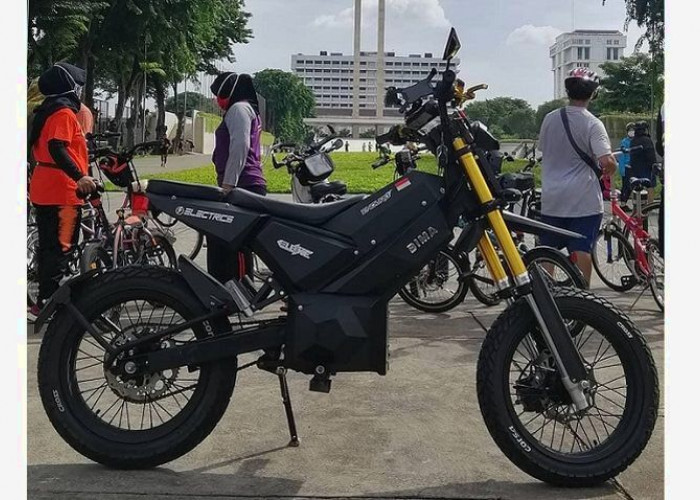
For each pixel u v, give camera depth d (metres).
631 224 7.22
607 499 3.31
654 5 25.19
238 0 45.00
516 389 3.54
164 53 34.53
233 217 3.57
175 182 3.69
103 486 3.38
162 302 3.63
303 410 4.35
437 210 3.52
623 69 34.50
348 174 25.28
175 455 3.56
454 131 3.52
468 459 3.72
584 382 3.44
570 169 6.03
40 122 5.86
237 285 3.63
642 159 11.12
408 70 118.56
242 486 3.40
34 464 3.61
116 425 4.13
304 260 3.51
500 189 3.57
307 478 3.49
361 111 118.00
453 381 4.89
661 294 6.96
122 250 6.48
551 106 24.88
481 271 6.95
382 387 4.76
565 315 3.54
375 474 3.54
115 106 45.03
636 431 3.46
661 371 5.02
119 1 31.11
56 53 25.22
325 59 147.38
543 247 5.70
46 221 5.94
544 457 3.41
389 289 3.51
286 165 8.32
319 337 3.43
